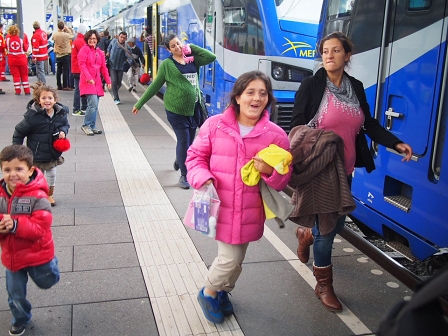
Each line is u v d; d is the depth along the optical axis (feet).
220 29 27.48
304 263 13.23
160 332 9.97
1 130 28.86
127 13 72.69
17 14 65.21
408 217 13.14
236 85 9.33
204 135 9.65
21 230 8.86
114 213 16.42
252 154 9.43
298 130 10.64
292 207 9.59
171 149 25.90
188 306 10.92
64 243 13.94
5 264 9.29
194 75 18.85
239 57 25.70
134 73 50.93
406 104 13.05
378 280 12.64
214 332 10.03
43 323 10.16
